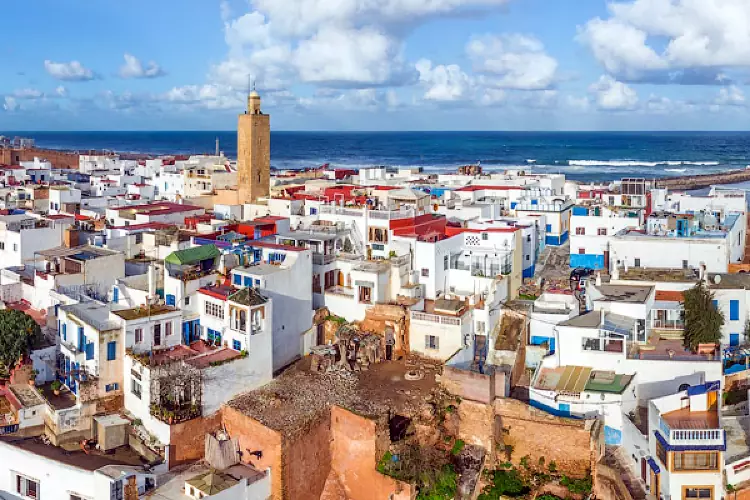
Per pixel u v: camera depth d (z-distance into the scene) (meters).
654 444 53.38
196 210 113.81
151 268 70.81
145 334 65.25
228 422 61.38
